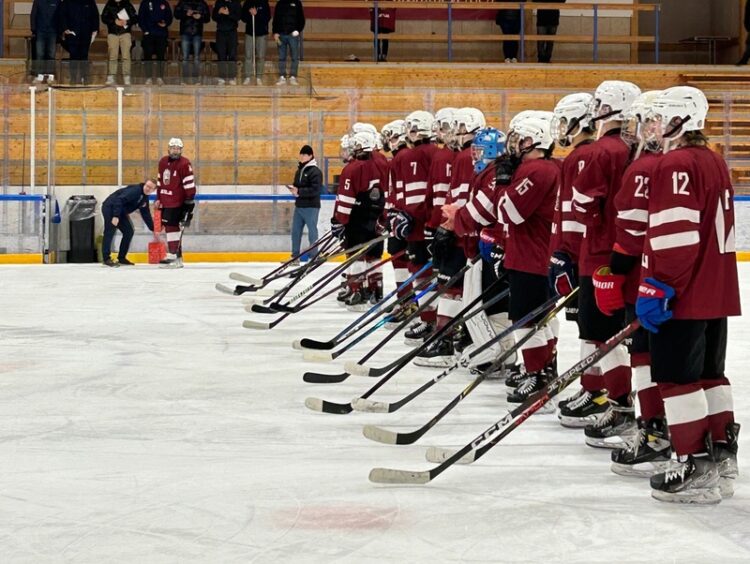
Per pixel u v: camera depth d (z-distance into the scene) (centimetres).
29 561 377
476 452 479
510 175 641
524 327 648
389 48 2666
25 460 529
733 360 851
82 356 873
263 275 1645
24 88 1959
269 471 506
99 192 1930
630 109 498
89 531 411
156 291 1396
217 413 647
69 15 2195
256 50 2198
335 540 400
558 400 666
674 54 2938
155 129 2011
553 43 2669
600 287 493
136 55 2439
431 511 437
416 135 933
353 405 641
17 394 711
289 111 2030
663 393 446
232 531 411
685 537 401
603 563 373
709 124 2158
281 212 1969
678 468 446
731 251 444
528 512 435
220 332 1021
